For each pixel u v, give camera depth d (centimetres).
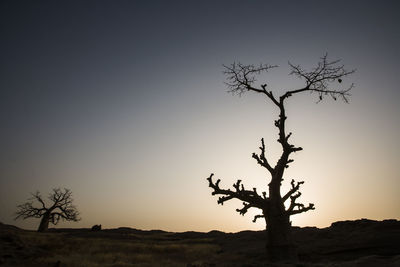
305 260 2258
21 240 2484
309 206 1984
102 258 2261
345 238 2555
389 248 2170
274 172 2155
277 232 1958
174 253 2880
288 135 2183
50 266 1864
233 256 2567
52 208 6094
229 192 2094
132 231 6203
